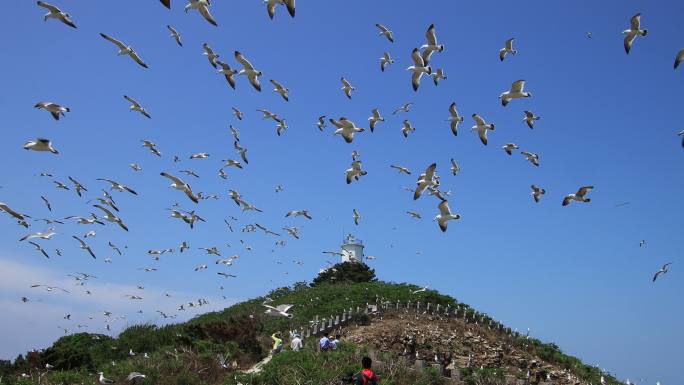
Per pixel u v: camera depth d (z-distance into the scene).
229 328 39.53
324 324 41.72
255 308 56.56
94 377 32.72
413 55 23.08
